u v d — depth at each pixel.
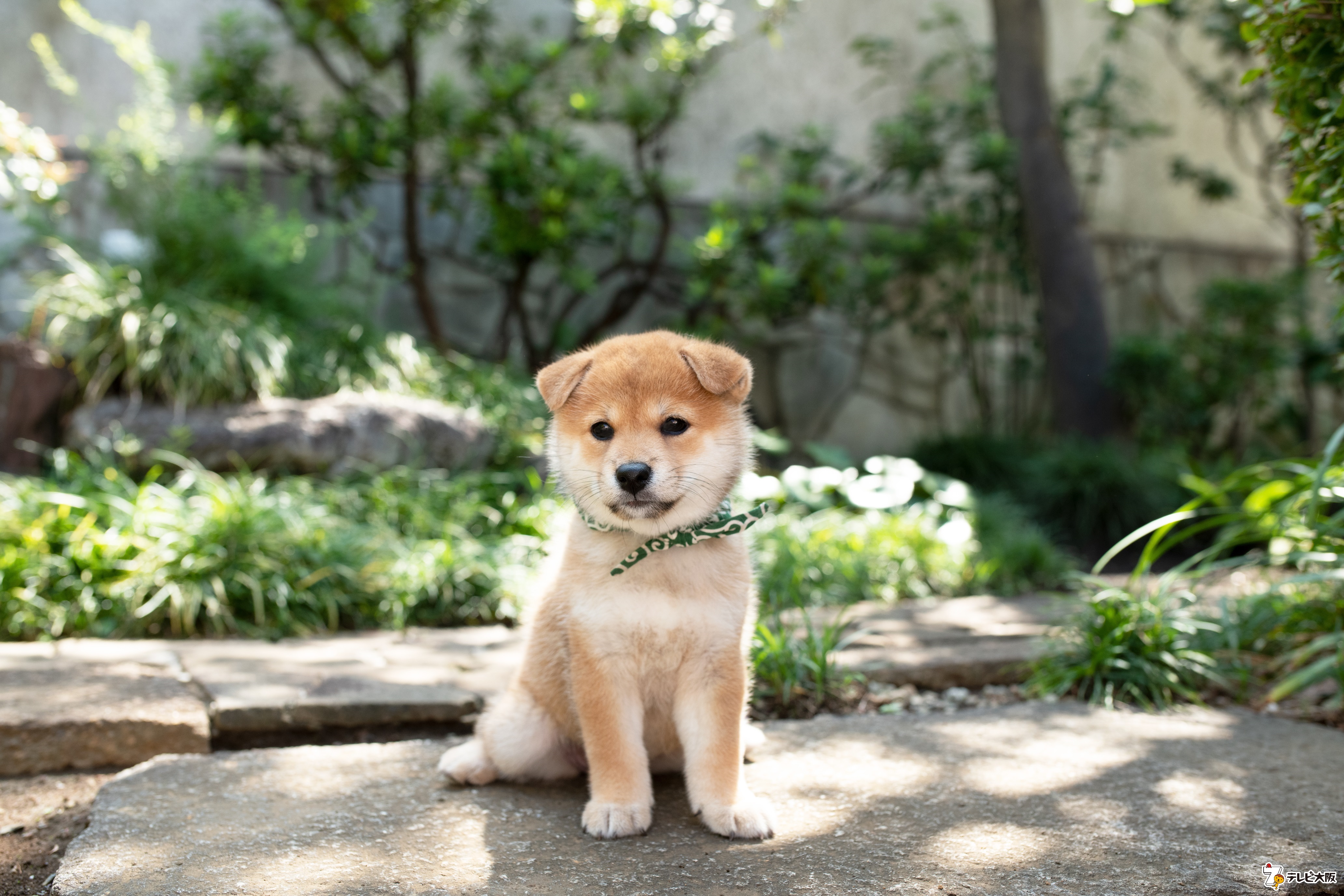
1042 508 2.83
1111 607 1.48
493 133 2.88
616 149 3.41
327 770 1.21
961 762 1.23
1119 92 4.18
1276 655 1.54
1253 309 3.62
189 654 1.50
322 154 2.86
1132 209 4.28
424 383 2.56
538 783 1.19
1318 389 4.46
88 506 1.75
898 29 3.84
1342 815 1.12
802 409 3.64
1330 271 1.28
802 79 3.68
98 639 1.60
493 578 1.83
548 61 2.98
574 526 1.15
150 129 2.47
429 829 1.10
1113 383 3.27
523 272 3.02
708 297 3.09
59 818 1.17
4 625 1.59
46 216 2.43
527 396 2.65
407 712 1.34
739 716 1.11
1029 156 3.30
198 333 2.22
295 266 2.63
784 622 1.69
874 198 3.77
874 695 1.46
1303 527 1.51
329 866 1.04
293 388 2.37
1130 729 1.33
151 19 2.87
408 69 2.90
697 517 1.12
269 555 1.74
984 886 1.02
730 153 3.57
